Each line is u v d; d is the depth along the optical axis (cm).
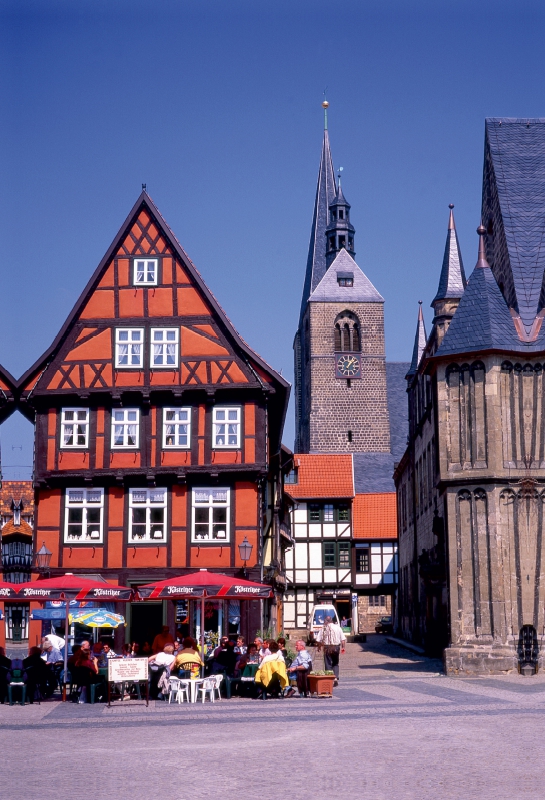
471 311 3459
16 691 2491
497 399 3347
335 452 10756
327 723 1889
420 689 2719
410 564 5694
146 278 3769
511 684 2877
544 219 3812
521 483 3325
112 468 3650
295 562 6956
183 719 2044
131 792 1220
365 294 10956
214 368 3691
